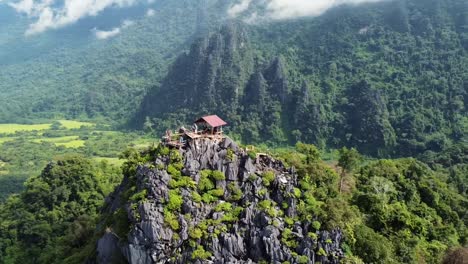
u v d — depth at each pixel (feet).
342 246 290.97
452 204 491.31
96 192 577.84
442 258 375.66
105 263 291.99
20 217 549.13
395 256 334.03
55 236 520.83
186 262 268.21
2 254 515.50
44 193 563.07
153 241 271.28
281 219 289.33
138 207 280.72
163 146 312.09
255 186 298.56
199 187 294.05
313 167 346.13
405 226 372.38
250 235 279.90
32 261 501.97
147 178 292.20
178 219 278.67
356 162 416.26
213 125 322.34
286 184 306.14
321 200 319.06
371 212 366.02
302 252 278.26
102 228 339.77
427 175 512.22
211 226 279.08
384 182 427.74
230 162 305.12
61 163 602.85
